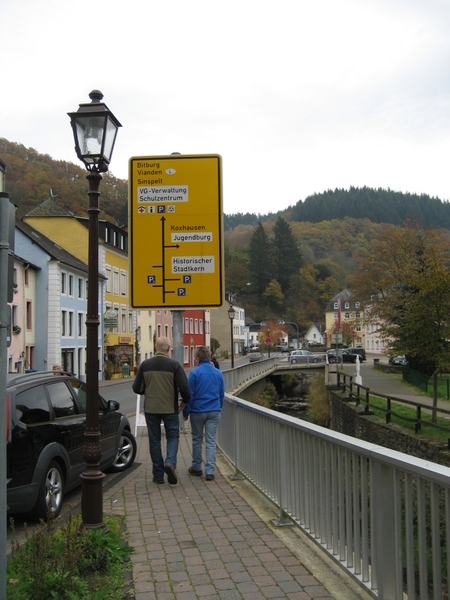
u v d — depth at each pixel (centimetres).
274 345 10819
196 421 882
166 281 1148
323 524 511
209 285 1146
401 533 369
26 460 663
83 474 555
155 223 1153
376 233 5469
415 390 3200
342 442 446
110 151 592
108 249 5453
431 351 1947
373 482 396
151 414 845
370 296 5409
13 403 678
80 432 802
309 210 16625
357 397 2369
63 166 6600
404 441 1645
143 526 619
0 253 354
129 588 449
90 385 562
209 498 745
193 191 1155
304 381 7319
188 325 7769
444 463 1360
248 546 544
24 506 657
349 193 16638
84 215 6347
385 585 378
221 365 7575
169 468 820
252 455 795
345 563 459
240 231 15700
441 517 319
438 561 316
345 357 6594
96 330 571
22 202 6044
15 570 436
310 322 12275
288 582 452
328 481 495
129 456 991
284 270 12550
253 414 788
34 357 4206
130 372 5806
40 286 4225
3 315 353
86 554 482
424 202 16475
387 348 2228
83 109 577
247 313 12394
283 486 621
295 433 589
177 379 845
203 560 508
